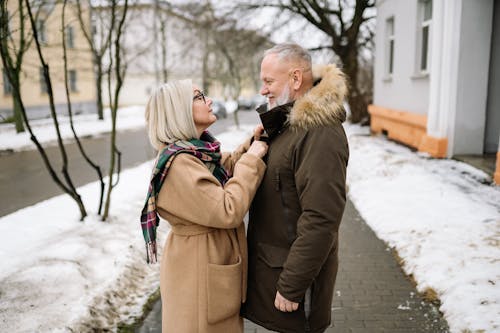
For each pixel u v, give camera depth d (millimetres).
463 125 7746
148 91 38656
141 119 23531
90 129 18203
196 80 29688
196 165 1749
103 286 3406
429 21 9031
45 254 4094
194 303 1799
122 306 3299
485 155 7715
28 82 22438
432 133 8211
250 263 1934
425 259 3760
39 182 8406
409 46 10102
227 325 1859
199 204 1705
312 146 1649
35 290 3355
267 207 1841
